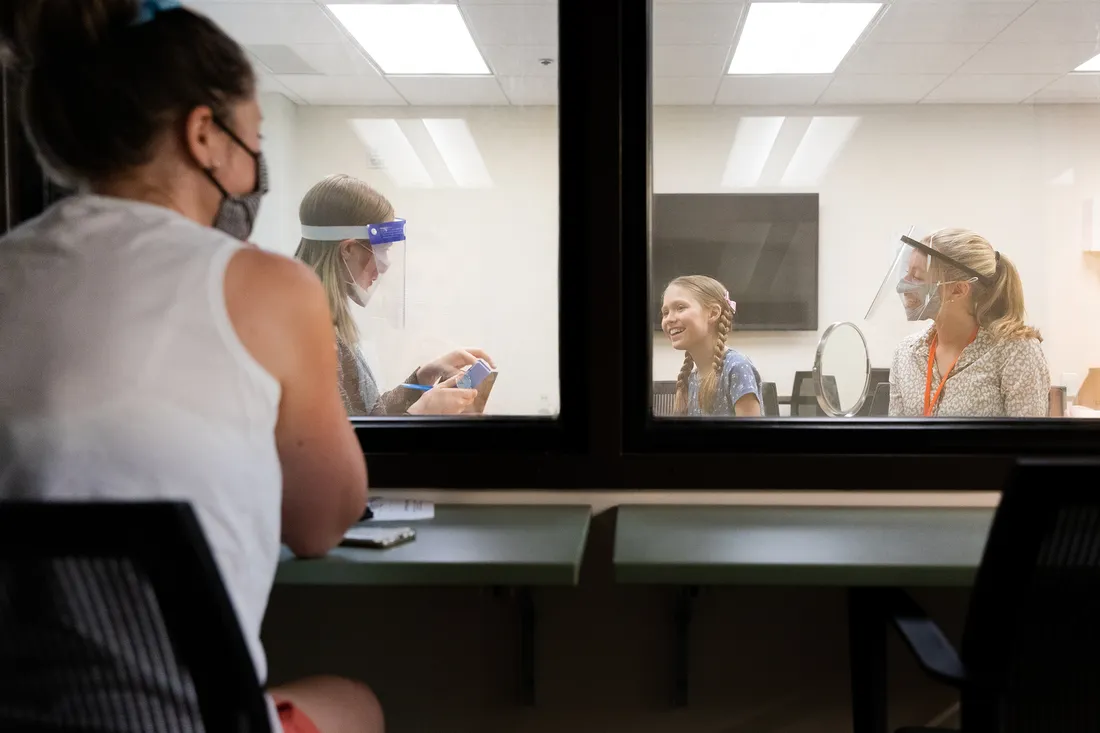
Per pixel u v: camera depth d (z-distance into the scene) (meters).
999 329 2.43
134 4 0.74
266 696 0.70
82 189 0.78
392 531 1.04
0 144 1.33
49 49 0.72
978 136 5.14
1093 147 5.09
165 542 0.53
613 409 1.31
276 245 5.09
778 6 3.57
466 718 1.38
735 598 1.35
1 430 0.66
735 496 1.33
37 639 0.58
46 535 0.53
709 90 4.82
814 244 5.21
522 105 5.09
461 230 5.26
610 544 1.34
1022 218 5.18
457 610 1.37
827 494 1.32
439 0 3.48
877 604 0.95
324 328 0.80
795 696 1.35
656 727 1.37
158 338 0.67
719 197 5.20
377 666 1.38
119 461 0.65
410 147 5.21
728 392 2.38
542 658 1.37
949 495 1.31
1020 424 1.33
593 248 1.30
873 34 3.93
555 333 1.41
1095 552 0.67
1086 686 0.72
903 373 2.57
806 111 5.12
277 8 3.54
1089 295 5.20
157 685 0.59
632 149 1.32
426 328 5.27
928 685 1.33
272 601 1.39
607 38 1.29
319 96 4.94
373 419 1.38
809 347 5.25
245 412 0.70
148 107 0.74
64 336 0.67
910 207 5.19
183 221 0.74
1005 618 0.69
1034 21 3.78
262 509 0.71
